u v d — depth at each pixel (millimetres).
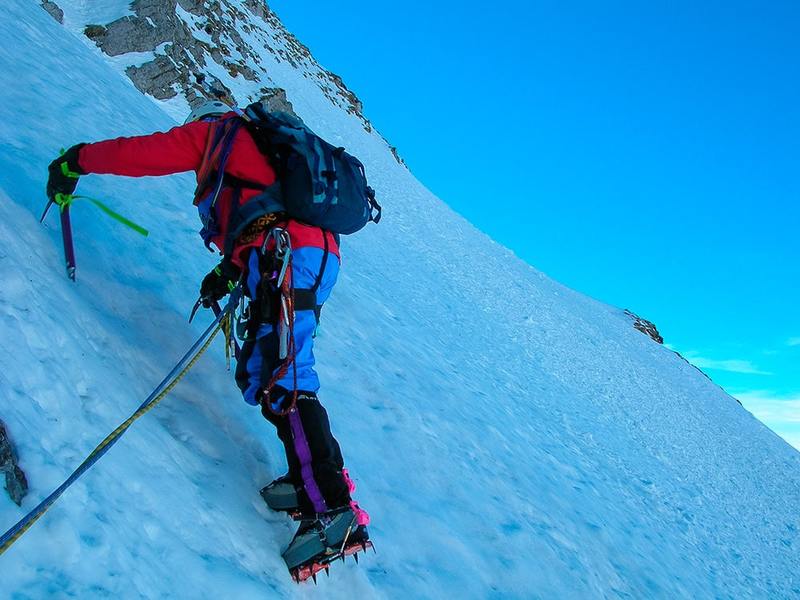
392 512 4156
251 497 2863
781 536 12664
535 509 6016
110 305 3334
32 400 2178
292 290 2666
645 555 7254
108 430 2416
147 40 19828
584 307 37625
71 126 5492
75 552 1861
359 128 52969
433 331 12688
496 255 36125
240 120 2832
